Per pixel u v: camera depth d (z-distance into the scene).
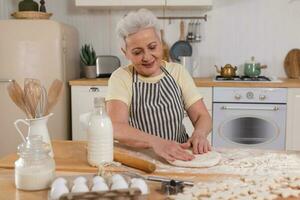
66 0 3.67
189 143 1.45
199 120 1.68
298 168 1.23
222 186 1.03
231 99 3.04
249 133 3.07
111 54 3.70
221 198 0.95
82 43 3.70
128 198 0.88
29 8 3.24
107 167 1.24
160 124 1.66
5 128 3.13
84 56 3.41
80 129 3.21
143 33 1.54
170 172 1.22
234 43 3.59
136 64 1.62
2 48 3.06
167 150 1.35
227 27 3.57
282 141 3.04
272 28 3.53
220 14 3.57
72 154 1.41
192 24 3.60
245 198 0.95
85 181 0.97
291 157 1.35
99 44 3.70
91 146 1.25
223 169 1.24
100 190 0.90
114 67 3.45
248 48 3.58
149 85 1.68
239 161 1.32
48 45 3.07
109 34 3.68
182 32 3.60
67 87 3.25
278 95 2.99
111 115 1.58
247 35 3.56
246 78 3.26
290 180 1.08
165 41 3.63
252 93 3.00
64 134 3.20
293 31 3.51
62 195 0.86
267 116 3.02
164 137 1.67
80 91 3.16
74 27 3.58
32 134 1.21
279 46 3.54
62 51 3.12
